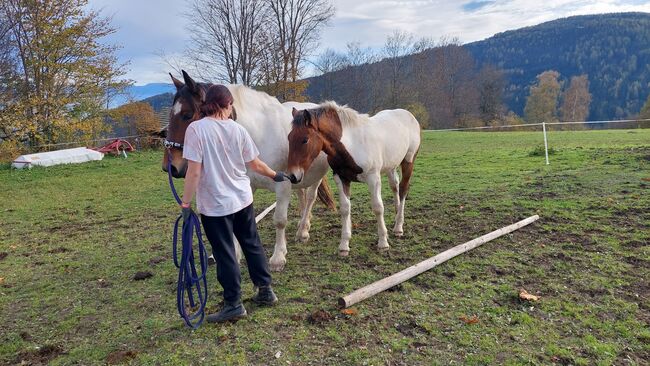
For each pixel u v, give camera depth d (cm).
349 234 467
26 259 506
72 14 1936
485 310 327
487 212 605
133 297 375
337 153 426
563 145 1402
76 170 1283
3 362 281
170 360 271
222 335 297
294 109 410
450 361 264
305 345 284
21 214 779
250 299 351
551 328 300
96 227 658
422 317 318
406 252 466
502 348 276
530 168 941
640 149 1055
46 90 1933
